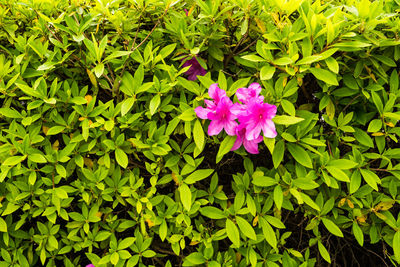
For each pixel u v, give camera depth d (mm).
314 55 583
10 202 636
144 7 663
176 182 645
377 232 670
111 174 666
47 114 666
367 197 640
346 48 604
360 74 665
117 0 680
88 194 644
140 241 645
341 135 666
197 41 688
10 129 629
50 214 640
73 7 707
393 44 625
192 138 691
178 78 631
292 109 598
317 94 677
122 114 599
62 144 743
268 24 656
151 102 611
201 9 705
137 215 668
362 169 624
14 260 654
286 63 573
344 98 683
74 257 771
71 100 630
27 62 648
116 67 688
